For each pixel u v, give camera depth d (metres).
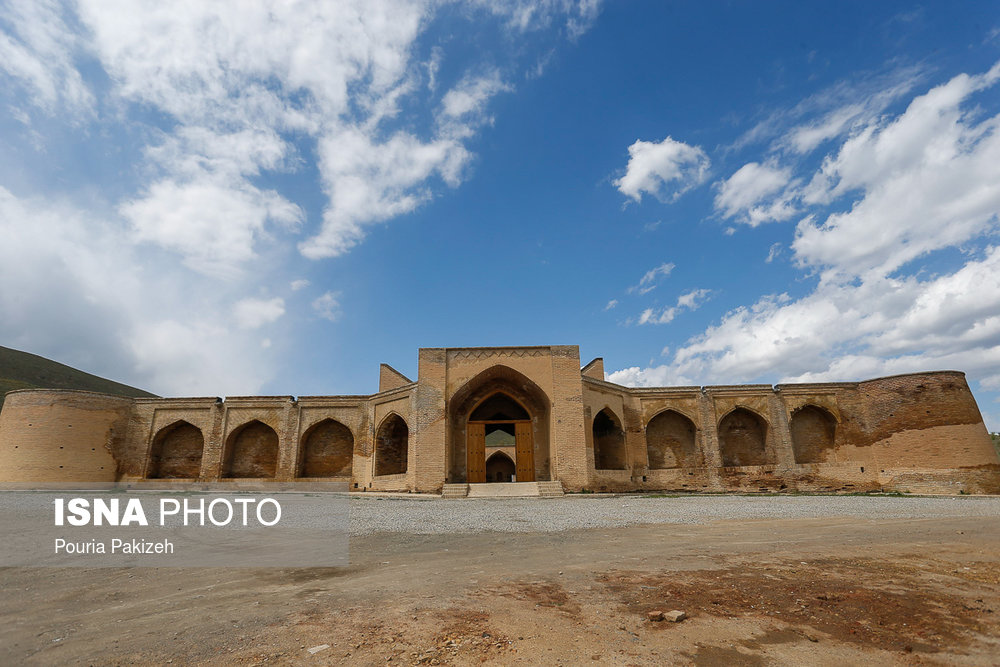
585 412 22.23
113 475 25.92
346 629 4.32
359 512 13.57
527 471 22.69
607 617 4.64
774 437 24.16
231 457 26.39
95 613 4.96
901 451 22.33
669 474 23.92
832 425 24.27
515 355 22.25
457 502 16.92
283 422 26.08
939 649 3.88
